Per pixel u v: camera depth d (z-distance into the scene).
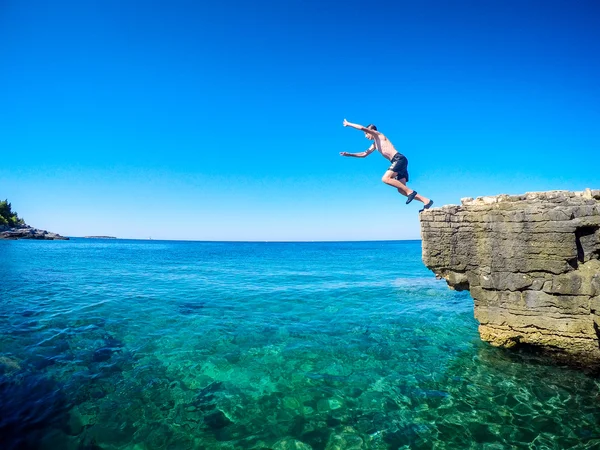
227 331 11.00
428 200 8.34
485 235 7.75
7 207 101.00
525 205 7.36
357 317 12.95
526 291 7.46
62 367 7.86
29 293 16.06
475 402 6.57
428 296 17.20
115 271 26.88
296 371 8.01
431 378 7.62
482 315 7.94
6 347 8.82
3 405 6.14
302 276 25.52
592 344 6.96
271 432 5.64
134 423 5.81
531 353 7.78
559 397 6.70
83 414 6.02
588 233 6.99
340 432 5.66
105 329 10.80
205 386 7.20
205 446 5.25
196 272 27.75
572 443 5.36
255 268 32.00
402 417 6.10
